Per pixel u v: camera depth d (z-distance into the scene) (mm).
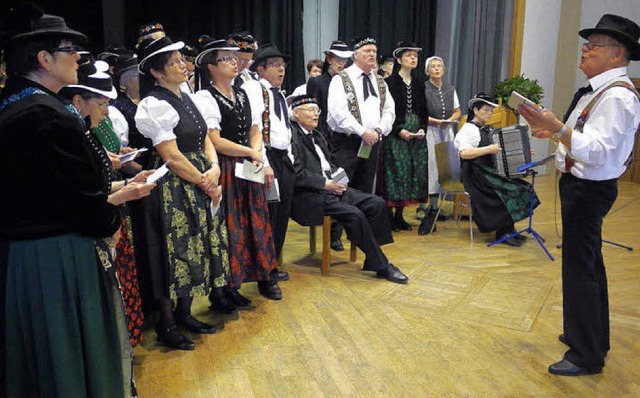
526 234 4852
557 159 2424
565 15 7758
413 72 6984
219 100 2885
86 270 1597
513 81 6062
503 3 7176
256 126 3102
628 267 3998
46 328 1550
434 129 5133
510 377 2443
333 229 4348
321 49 6703
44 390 1588
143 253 2605
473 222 5285
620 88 2207
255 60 3432
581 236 2359
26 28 1504
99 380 1628
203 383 2361
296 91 5234
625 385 2389
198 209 2596
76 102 2055
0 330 1578
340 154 4340
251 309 3166
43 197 1507
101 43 5090
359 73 4273
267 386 2344
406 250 4367
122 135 2658
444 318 3066
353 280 3658
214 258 2713
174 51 2482
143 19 5418
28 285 1535
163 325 2699
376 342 2764
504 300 3336
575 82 7801
